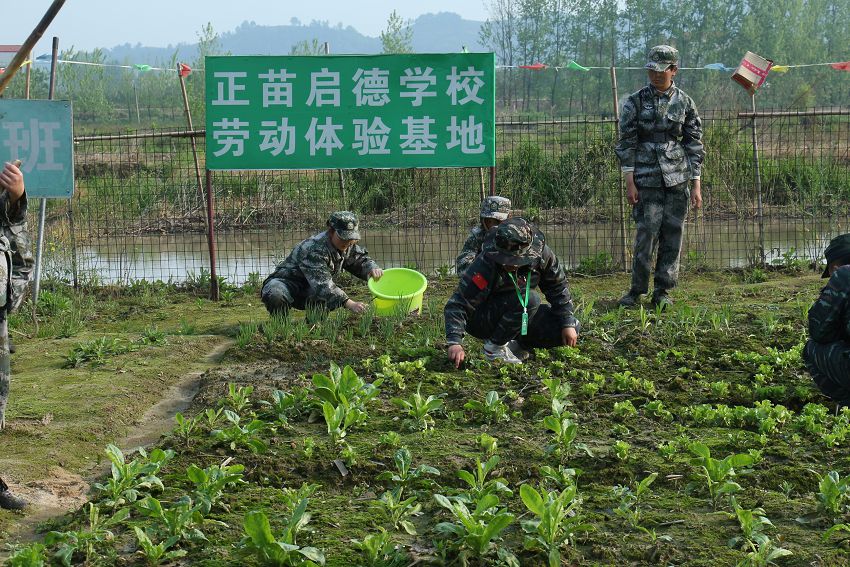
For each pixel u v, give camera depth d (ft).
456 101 33.83
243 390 21.45
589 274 38.91
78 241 44.09
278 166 34.22
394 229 50.11
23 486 17.07
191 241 52.65
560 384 21.93
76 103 145.89
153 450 16.93
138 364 25.76
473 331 23.49
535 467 17.04
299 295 29.73
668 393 21.63
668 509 15.48
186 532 14.39
